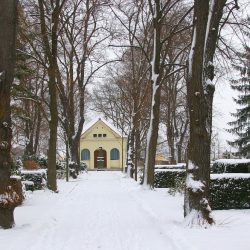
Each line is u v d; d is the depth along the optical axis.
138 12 36.75
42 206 18.02
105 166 81.56
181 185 22.64
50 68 25.34
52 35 25.12
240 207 16.64
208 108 12.91
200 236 10.85
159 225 12.91
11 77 12.16
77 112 64.19
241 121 43.59
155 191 25.34
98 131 81.81
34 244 10.21
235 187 16.62
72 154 44.75
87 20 39.41
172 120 51.09
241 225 12.54
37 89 41.59
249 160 20.30
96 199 22.23
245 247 9.54
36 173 25.27
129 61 44.59
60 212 16.67
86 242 10.90
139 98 43.12
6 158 12.05
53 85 25.59
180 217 14.45
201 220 12.34
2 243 10.08
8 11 12.16
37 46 30.30
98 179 42.97
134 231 12.41
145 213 16.19
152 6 29.92
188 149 13.02
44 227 12.73
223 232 11.40
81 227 13.22
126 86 47.78
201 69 12.91
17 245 9.89
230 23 20.95
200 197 12.52
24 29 26.66
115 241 11.01
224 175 16.75
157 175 28.42
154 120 26.97
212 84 12.95
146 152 27.00
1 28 12.12
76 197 23.28
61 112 48.03
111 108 65.06
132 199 22.03
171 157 50.84
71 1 35.94
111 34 39.47
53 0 27.44
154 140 26.88
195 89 12.91
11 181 12.72
